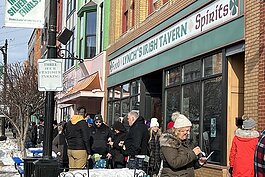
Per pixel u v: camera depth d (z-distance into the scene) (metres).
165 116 16.09
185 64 14.57
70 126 11.80
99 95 25.55
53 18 9.40
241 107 11.77
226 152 11.58
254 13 10.65
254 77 10.53
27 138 24.72
